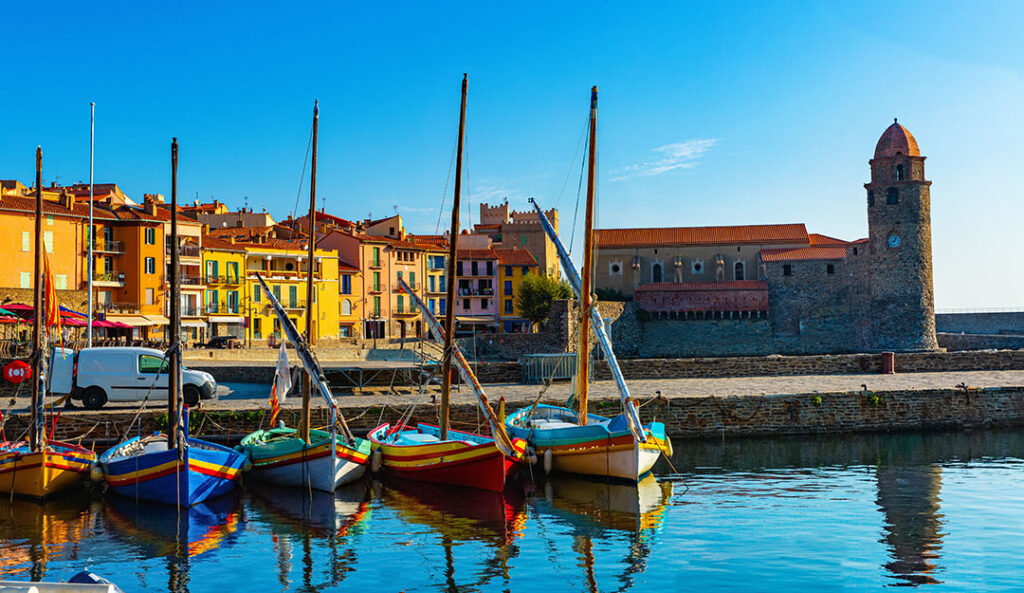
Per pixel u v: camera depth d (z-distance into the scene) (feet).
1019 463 111.14
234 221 389.60
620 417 101.96
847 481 100.99
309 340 109.91
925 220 402.93
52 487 90.58
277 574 68.44
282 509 88.53
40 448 92.07
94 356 130.82
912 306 400.67
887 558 70.64
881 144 414.00
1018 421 143.54
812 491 95.86
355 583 66.44
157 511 87.56
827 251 444.14
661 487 98.68
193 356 236.63
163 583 66.33
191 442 96.63
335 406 96.53
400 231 393.91
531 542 76.74
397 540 77.56
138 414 110.73
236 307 312.29
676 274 477.77
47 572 68.44
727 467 110.52
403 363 226.17
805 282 440.45
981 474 104.17
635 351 409.08
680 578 66.69
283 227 383.24
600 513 86.63
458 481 97.71
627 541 76.64
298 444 97.04
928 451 120.98
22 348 178.40
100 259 273.75
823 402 138.72
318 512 87.45
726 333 435.94
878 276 409.08
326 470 94.68
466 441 103.60
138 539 77.61
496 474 94.79
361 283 355.97
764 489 97.19
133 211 284.61
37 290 92.79
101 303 262.88
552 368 171.22
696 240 478.59
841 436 135.74
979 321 435.12
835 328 435.53
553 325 286.05
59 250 259.80
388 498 93.45
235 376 188.44
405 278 377.30
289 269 333.42
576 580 66.69
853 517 83.97
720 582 65.57
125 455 98.22
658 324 436.35
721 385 157.28
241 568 69.77
